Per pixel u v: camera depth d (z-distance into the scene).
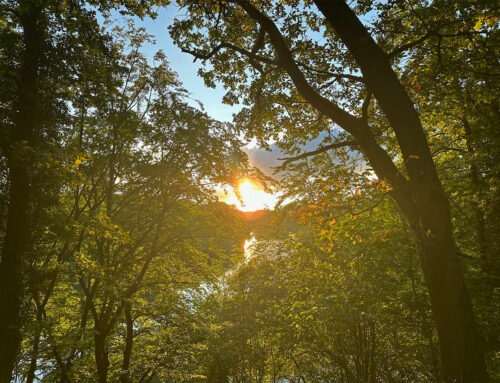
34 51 11.77
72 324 17.09
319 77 12.29
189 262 19.39
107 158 14.78
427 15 10.20
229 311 18.23
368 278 11.56
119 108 15.37
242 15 12.35
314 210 9.27
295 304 13.43
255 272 16.64
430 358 11.55
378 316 11.70
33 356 12.14
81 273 12.56
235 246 18.20
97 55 13.42
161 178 16.14
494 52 10.84
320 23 12.20
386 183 8.44
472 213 11.41
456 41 11.79
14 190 11.15
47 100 11.95
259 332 16.58
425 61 12.43
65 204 14.41
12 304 11.08
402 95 8.56
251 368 17.55
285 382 19.09
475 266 10.33
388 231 10.55
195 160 16.47
